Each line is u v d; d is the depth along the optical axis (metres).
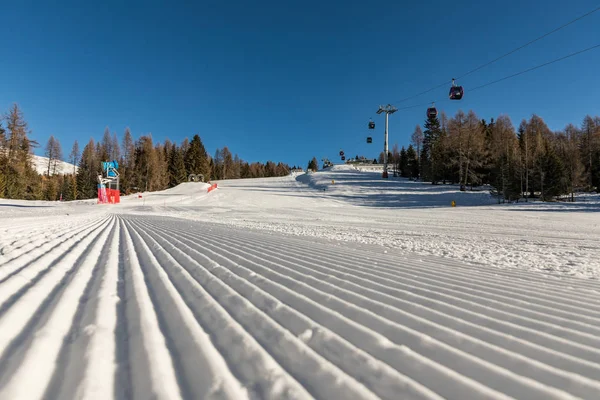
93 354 1.35
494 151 46.22
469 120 46.19
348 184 53.50
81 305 2.06
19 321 1.70
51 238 5.87
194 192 47.53
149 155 61.56
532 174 33.62
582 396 1.16
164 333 1.63
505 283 3.16
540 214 19.61
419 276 3.33
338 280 2.98
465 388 1.21
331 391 1.17
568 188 30.48
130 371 1.26
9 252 4.07
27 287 2.41
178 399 1.08
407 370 1.34
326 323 1.88
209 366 1.31
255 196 41.53
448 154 47.59
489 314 2.11
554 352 1.54
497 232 10.64
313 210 25.98
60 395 1.07
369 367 1.36
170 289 2.51
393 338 1.68
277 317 1.95
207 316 1.91
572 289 3.00
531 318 2.05
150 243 5.51
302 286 2.72
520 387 1.22
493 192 34.75
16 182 42.19
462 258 5.19
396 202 34.50
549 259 5.36
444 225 13.47
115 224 10.34
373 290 2.66
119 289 2.49
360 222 14.86
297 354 1.46
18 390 1.06
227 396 1.11
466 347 1.59
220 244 5.46
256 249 4.96
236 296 2.36
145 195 44.91
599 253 6.14
